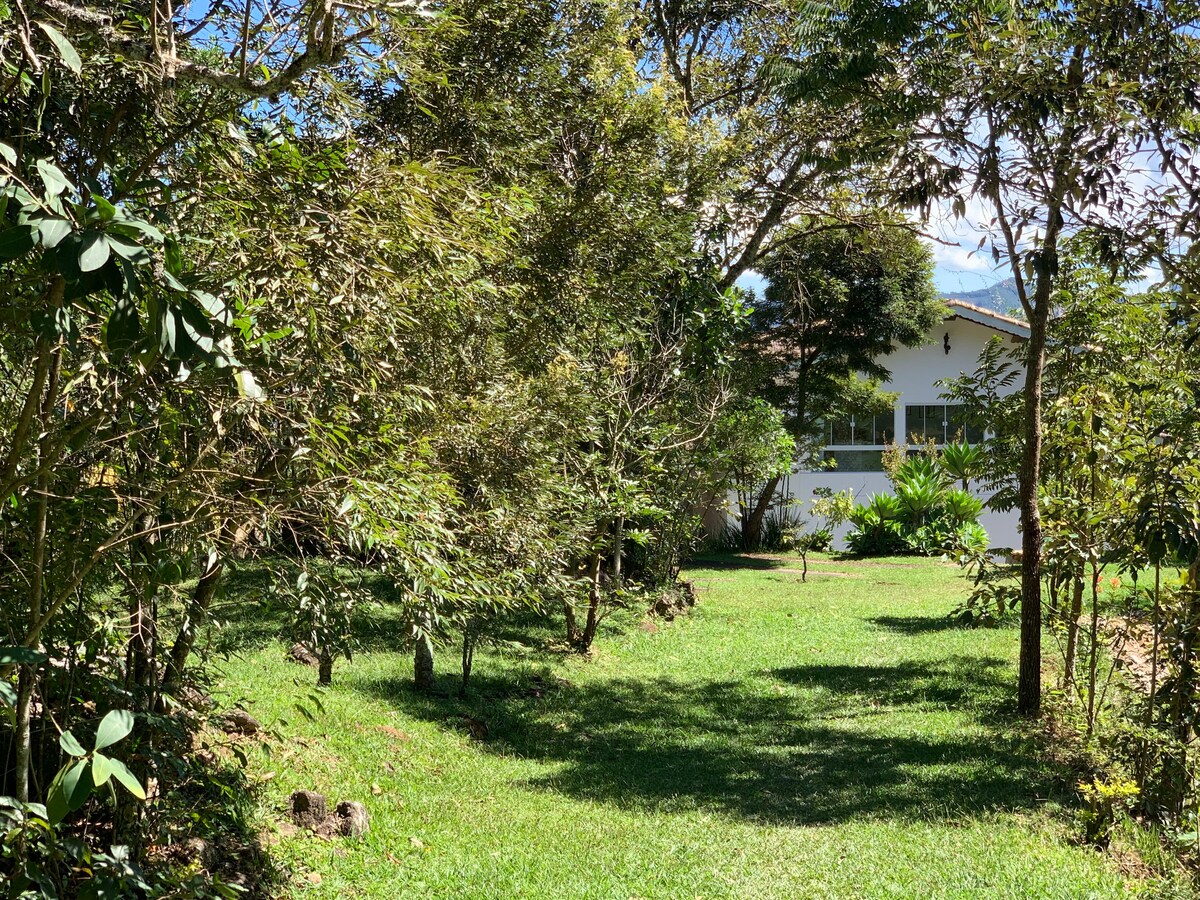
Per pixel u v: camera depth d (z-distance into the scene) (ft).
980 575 32.12
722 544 95.66
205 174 9.93
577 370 28.50
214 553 11.64
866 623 50.85
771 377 94.89
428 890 17.30
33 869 9.18
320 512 11.27
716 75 55.93
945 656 41.29
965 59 24.53
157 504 10.62
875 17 26.58
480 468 20.53
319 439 10.49
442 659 36.99
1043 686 33.27
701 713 33.73
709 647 44.78
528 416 22.31
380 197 10.98
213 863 15.31
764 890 18.17
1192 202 22.85
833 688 37.11
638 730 31.35
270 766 20.43
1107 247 23.86
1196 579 21.29
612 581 42.57
